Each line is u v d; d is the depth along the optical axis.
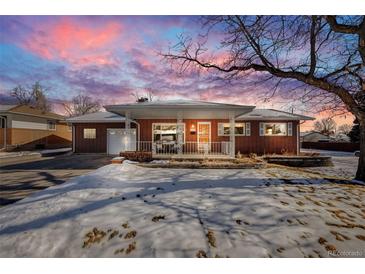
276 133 13.38
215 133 13.10
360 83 6.00
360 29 4.95
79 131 15.15
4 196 4.62
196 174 6.54
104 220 3.05
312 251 2.35
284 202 3.83
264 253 2.30
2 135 18.03
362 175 5.89
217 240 2.52
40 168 8.70
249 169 7.54
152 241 2.50
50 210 3.46
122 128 14.95
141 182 5.39
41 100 37.28
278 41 6.28
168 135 13.03
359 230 2.77
